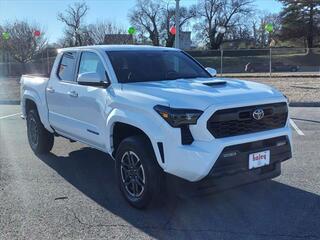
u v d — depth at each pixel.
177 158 4.72
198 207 5.35
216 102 4.73
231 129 4.83
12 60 59.00
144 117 5.02
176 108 4.74
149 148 5.07
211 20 95.25
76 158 7.82
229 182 4.96
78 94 6.31
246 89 5.29
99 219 5.05
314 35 85.44
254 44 96.00
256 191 5.87
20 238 4.60
